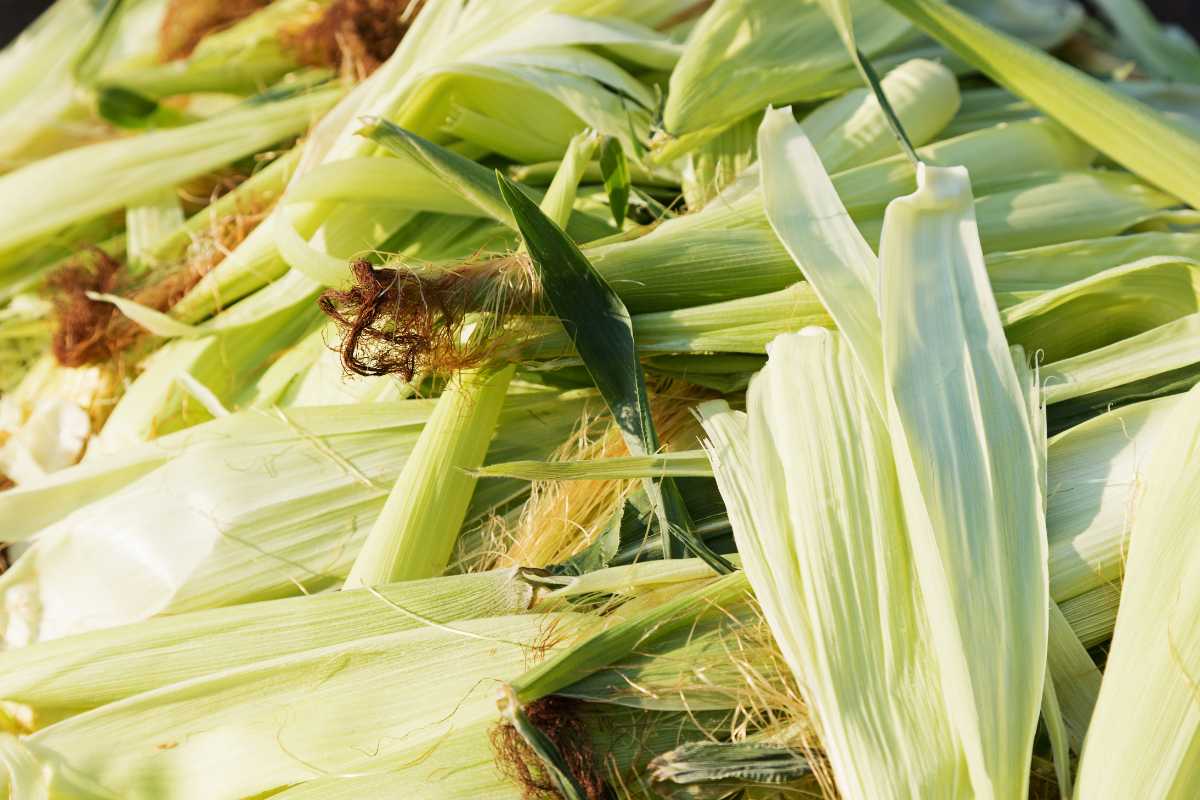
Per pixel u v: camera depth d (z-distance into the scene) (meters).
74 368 0.87
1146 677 0.68
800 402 0.72
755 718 0.70
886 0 0.84
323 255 0.78
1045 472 0.71
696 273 0.77
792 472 0.71
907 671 0.68
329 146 0.87
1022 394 0.72
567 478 0.72
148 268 0.90
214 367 0.84
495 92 0.85
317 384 0.83
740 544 0.71
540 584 0.73
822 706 0.68
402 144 0.76
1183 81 1.22
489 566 0.77
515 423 0.80
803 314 0.76
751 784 0.69
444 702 0.71
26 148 1.01
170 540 0.77
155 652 0.73
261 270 0.86
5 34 1.74
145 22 1.20
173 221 0.93
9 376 0.92
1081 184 0.84
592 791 0.69
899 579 0.69
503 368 0.77
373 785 0.70
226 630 0.73
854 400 0.72
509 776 0.69
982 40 0.83
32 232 0.92
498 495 0.79
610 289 0.75
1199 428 0.71
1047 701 0.69
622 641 0.70
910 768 0.67
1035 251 0.80
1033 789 0.70
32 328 0.91
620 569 0.72
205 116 1.04
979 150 0.85
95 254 0.90
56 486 0.79
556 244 0.74
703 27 0.84
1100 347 0.79
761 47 0.84
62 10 1.17
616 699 0.69
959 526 0.69
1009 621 0.68
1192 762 0.67
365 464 0.78
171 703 0.72
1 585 0.78
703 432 0.78
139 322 0.82
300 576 0.77
